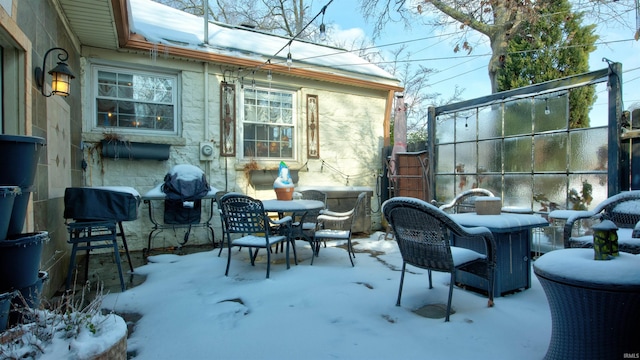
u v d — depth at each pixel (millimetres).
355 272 3451
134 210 3258
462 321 2252
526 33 5500
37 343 1133
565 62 5562
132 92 4844
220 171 5312
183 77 5070
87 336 1202
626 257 1555
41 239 1579
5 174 1517
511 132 4277
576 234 3652
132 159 4727
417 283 3082
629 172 3262
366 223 5930
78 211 2955
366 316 2367
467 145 4793
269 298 2730
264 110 5812
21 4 2355
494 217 2748
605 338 1464
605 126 3422
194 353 1906
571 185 3711
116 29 4004
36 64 2664
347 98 6562
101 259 4199
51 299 2758
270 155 5863
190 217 4812
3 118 2312
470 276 2895
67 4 3410
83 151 4453
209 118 5234
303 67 5883
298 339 2045
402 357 1824
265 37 6969
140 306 2621
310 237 3820
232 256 4250
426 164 5535
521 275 2883
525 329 2131
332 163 6391
